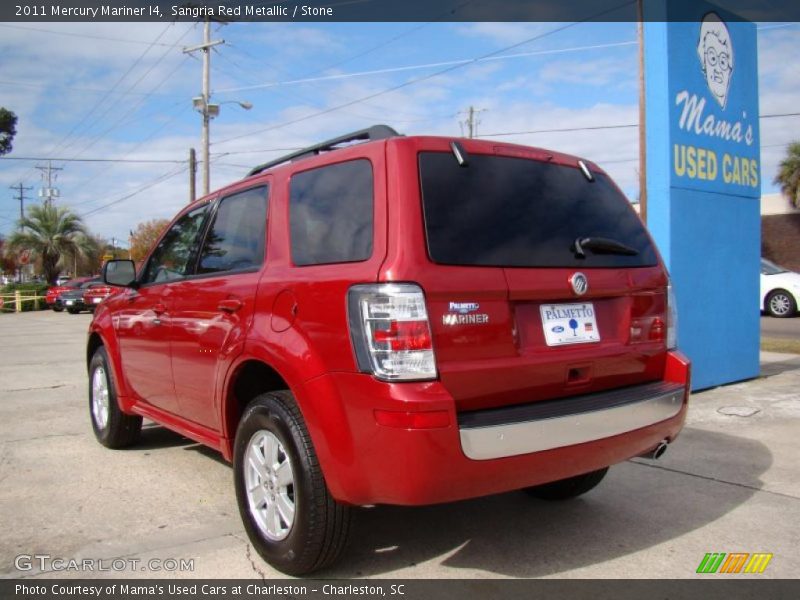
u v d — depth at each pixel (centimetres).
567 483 413
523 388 305
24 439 589
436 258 288
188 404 425
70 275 4669
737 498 434
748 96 839
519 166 338
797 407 678
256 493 343
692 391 756
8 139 3431
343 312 291
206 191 2753
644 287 359
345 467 288
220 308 380
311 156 375
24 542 366
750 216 838
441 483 274
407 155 301
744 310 823
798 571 334
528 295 308
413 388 273
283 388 363
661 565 340
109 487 457
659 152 732
